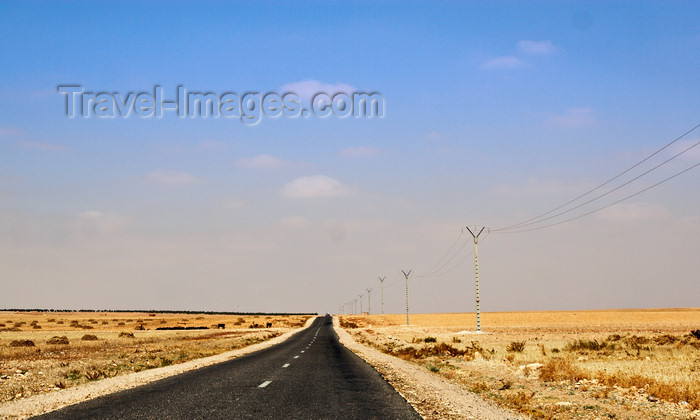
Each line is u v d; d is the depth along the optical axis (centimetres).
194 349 4053
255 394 1389
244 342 5459
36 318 17225
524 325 11056
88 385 1719
